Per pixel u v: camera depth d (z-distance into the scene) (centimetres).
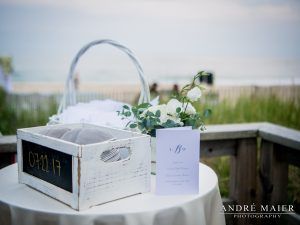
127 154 127
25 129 132
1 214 112
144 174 118
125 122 150
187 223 112
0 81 1027
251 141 219
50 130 129
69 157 105
